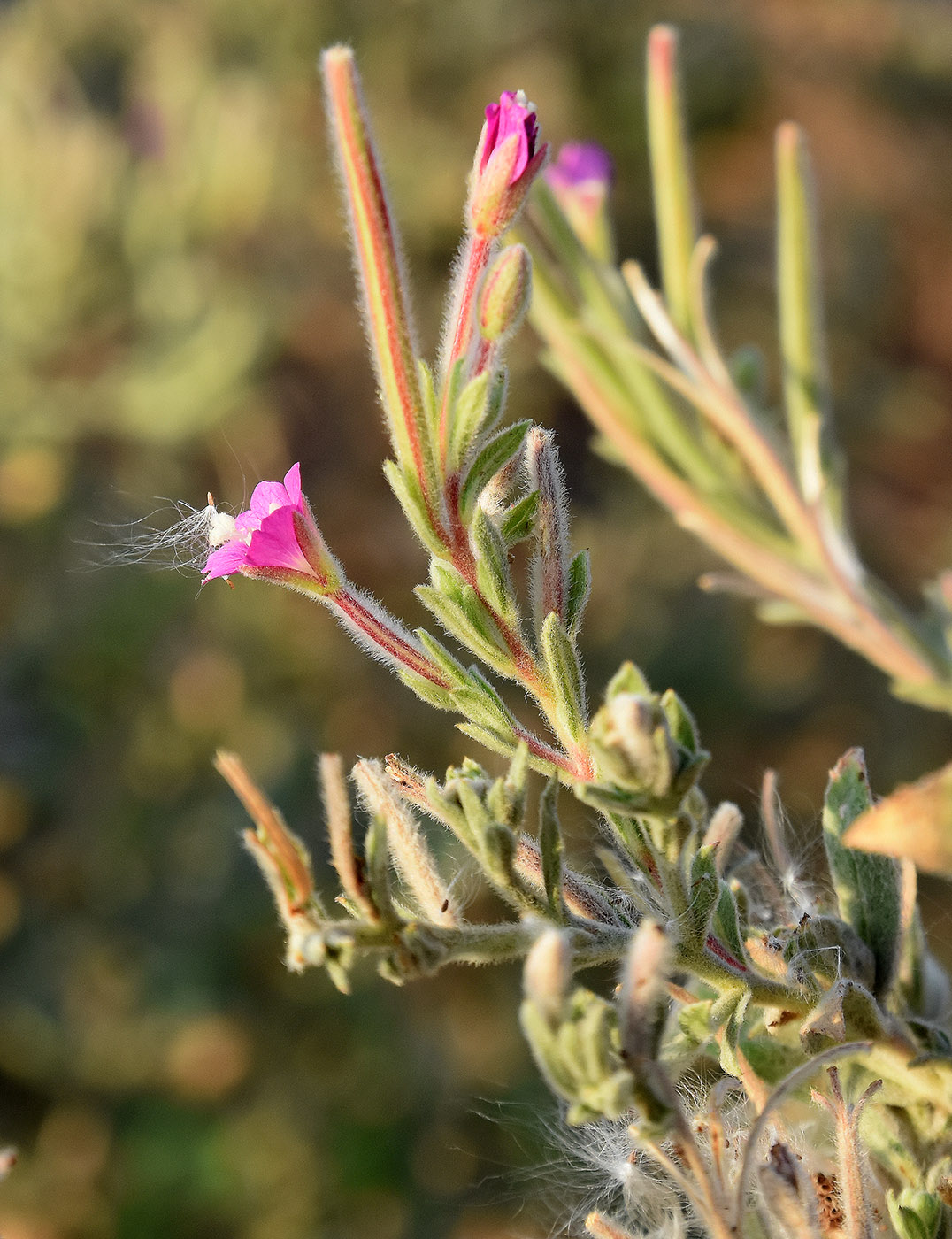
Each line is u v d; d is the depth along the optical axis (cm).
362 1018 121
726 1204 37
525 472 40
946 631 49
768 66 232
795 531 48
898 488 185
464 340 39
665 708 38
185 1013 118
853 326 207
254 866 124
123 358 145
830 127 231
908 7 260
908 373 205
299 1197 113
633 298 50
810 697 145
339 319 162
